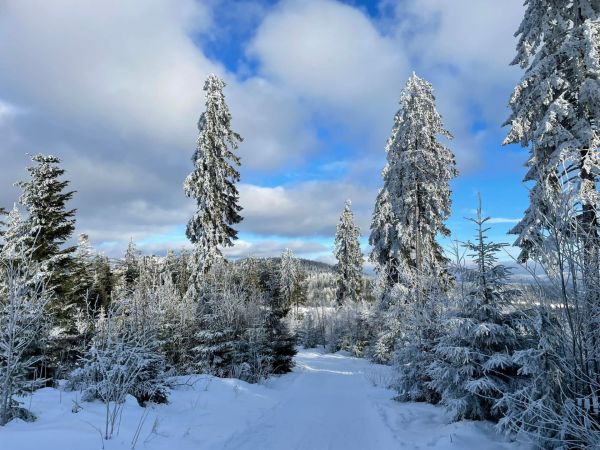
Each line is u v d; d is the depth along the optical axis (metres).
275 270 65.12
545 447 5.53
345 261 48.44
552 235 4.76
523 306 6.61
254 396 13.05
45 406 7.71
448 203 23.81
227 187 25.67
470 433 7.16
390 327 25.73
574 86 11.66
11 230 16.81
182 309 18.92
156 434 7.21
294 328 48.69
